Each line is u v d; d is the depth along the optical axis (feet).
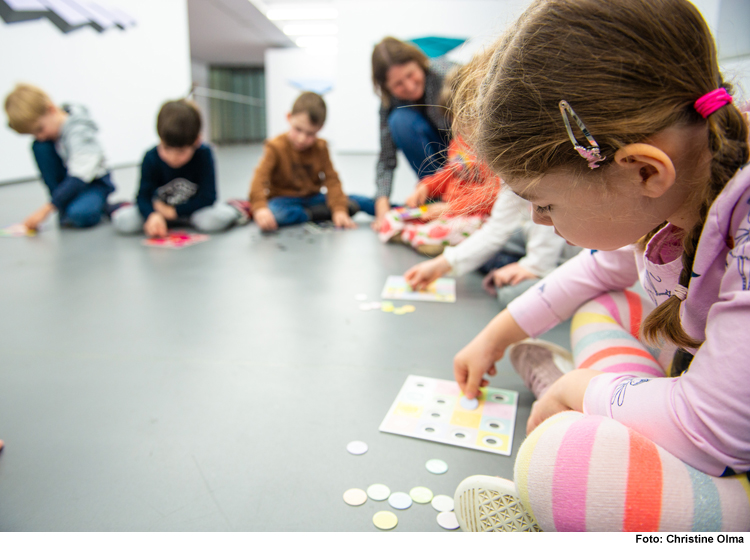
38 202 11.19
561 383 2.14
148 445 2.71
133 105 19.03
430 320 4.53
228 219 8.60
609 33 1.38
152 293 5.25
